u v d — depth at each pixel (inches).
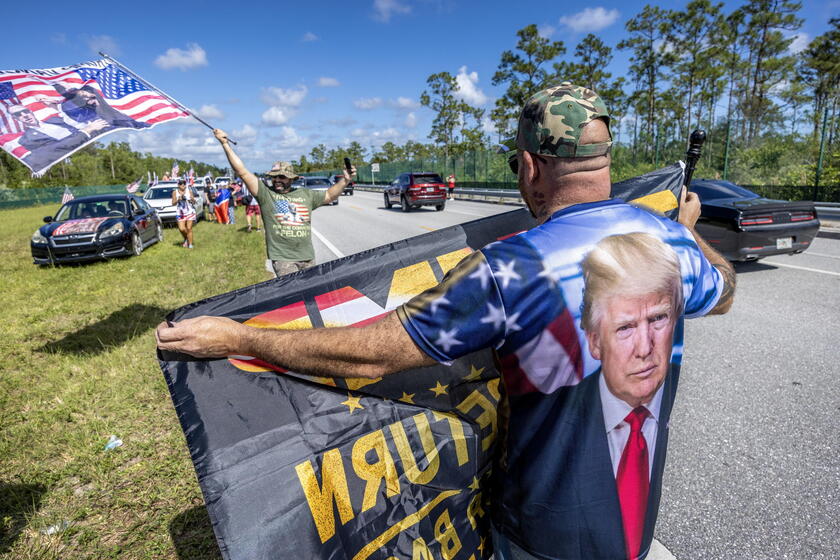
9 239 613.9
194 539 92.1
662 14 1811.0
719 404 134.1
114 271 350.0
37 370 172.6
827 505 94.9
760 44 1884.8
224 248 428.8
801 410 128.6
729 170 818.8
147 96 107.3
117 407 141.1
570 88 35.7
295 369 37.1
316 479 47.3
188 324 39.9
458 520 47.3
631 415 34.8
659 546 87.4
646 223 35.5
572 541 35.2
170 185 699.4
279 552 44.9
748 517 93.0
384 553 47.2
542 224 35.0
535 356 32.7
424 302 32.4
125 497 103.9
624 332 33.2
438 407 49.2
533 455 35.0
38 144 93.9
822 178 581.3
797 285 246.7
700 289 37.8
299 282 56.8
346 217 741.3
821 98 1801.2
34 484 109.0
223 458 46.3
